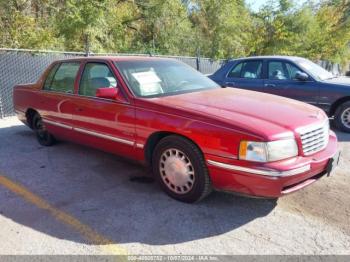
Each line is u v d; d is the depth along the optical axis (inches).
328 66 936.9
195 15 868.6
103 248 116.1
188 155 138.9
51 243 119.2
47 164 196.7
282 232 124.3
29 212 140.7
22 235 124.2
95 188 163.3
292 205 144.3
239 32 852.6
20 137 256.8
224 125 128.0
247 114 135.9
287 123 129.9
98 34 556.1
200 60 568.7
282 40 896.3
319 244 117.0
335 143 149.9
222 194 154.5
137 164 184.2
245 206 143.6
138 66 178.5
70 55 389.7
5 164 197.5
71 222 132.5
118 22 666.2
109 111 167.2
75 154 213.5
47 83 217.3
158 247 116.3
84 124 184.9
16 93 246.2
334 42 1018.1
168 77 180.9
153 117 148.2
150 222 131.9
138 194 155.9
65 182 170.7
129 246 117.0
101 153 214.4
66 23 519.2
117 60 178.1
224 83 321.1
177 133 140.8
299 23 908.6
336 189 159.2
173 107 144.3
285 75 291.6
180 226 128.9
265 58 305.3
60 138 215.3
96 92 167.6
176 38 775.1
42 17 543.8
